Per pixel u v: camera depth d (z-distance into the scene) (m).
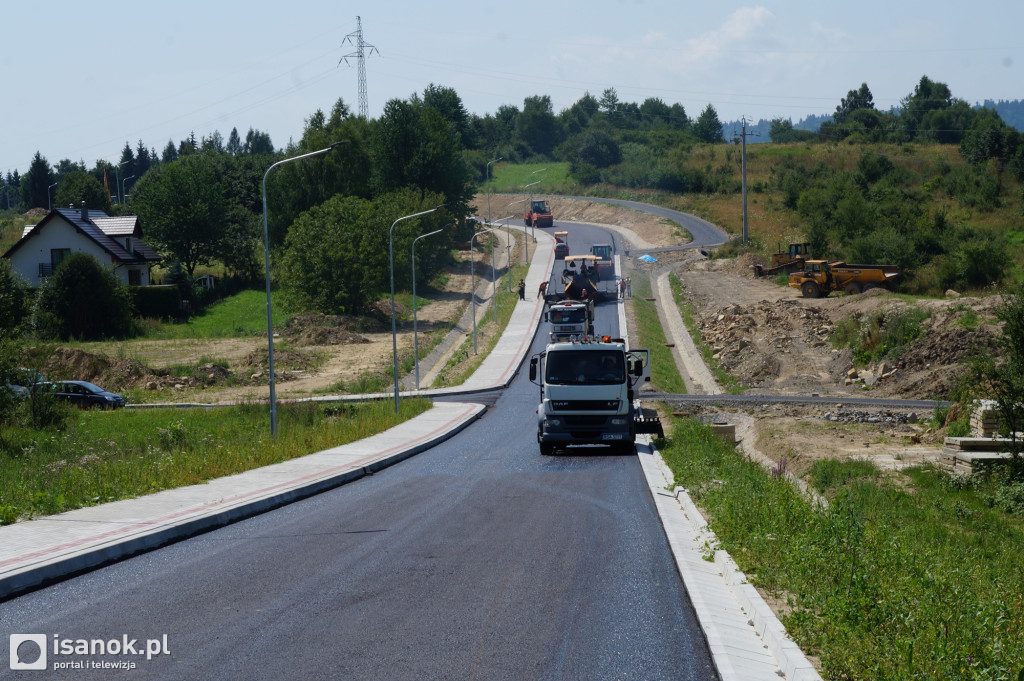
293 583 9.55
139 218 93.19
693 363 54.97
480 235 119.25
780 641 7.12
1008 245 80.44
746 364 52.12
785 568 9.52
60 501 13.84
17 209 161.38
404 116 108.19
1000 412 22.31
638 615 8.34
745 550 10.59
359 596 8.99
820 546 10.05
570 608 8.56
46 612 8.52
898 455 26.34
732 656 7.03
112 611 8.52
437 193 104.44
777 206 115.81
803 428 33.06
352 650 7.30
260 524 13.38
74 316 65.69
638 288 77.56
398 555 10.95
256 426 32.00
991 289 61.53
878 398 41.94
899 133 164.38
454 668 6.88
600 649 7.36
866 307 54.69
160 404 44.16
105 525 12.24
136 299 73.56
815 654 7.02
